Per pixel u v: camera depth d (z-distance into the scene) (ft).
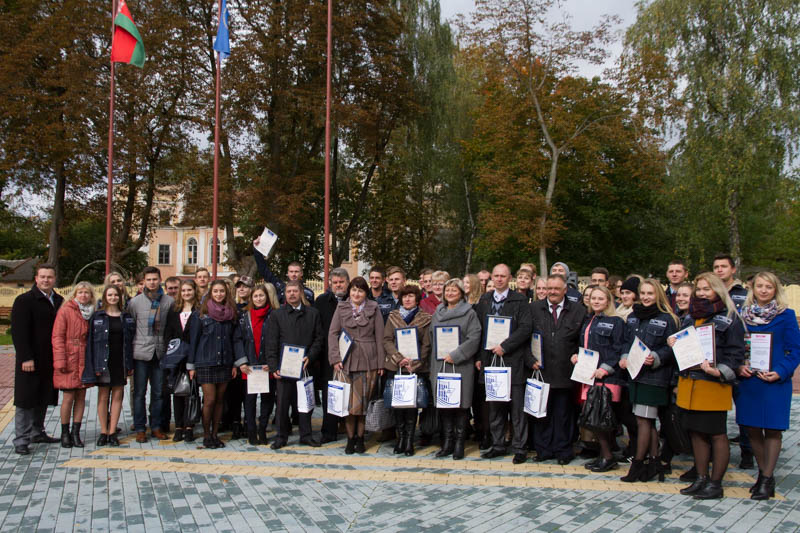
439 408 22.66
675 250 101.50
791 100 83.25
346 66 95.04
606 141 92.27
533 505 17.31
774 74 83.97
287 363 23.86
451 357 22.31
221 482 19.49
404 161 111.24
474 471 20.90
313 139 101.30
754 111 84.58
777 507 17.21
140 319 25.55
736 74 82.99
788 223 136.05
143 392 25.66
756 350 18.24
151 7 85.10
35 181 98.22
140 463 21.72
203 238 187.21
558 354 21.71
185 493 18.39
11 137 87.81
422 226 115.03
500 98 94.22
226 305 24.47
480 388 24.44
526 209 88.94
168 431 26.96
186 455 22.98
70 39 87.04
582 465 21.80
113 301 24.32
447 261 120.78
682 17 86.99
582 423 20.31
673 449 21.33
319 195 104.42
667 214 110.63
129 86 83.92
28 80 92.89
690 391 18.20
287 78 90.38
